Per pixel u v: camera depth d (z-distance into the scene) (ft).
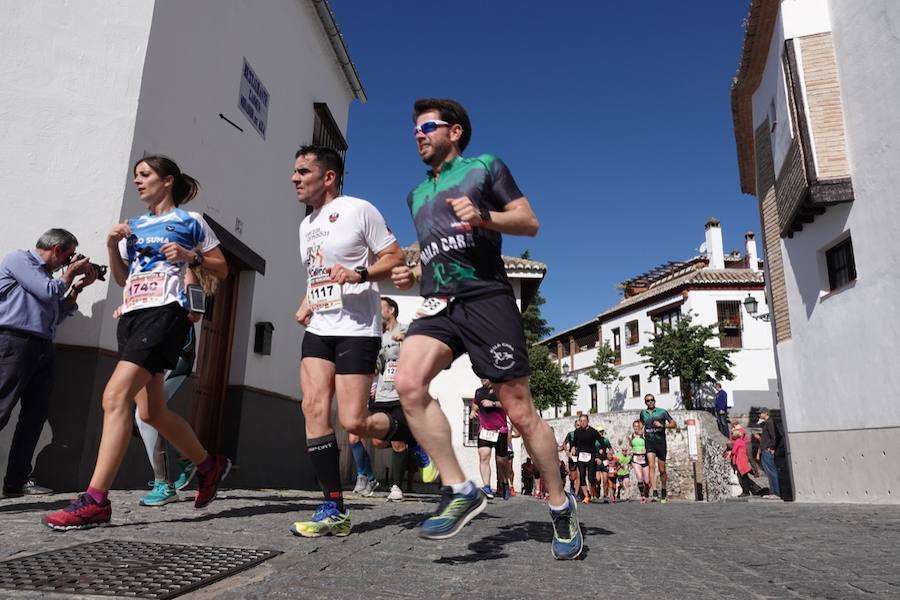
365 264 10.49
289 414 29.48
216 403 24.09
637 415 67.92
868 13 24.17
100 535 8.79
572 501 8.49
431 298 8.03
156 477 13.01
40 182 16.34
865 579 7.54
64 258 13.94
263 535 9.34
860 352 25.00
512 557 8.35
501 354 7.75
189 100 20.63
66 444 14.98
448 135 8.54
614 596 6.20
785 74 28.02
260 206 26.71
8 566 6.66
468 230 7.97
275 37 28.86
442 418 7.72
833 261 28.14
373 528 10.88
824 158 25.67
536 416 8.09
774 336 35.01
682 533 13.33
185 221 10.91
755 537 12.48
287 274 29.76
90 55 17.44
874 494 24.04
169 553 7.52
